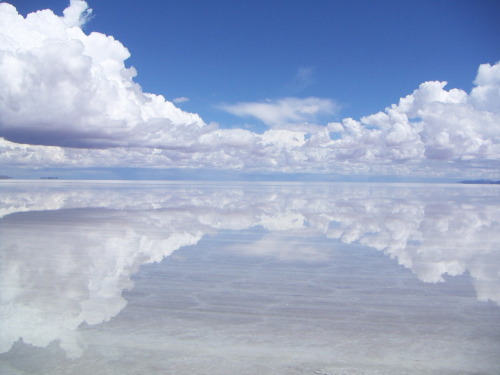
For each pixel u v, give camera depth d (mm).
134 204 20641
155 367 3111
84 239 9328
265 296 5090
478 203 23203
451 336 3770
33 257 7277
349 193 36188
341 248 8570
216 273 6312
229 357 3295
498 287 5551
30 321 4121
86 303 4730
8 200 23453
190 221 13141
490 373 3041
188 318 4242
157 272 6340
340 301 4891
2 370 3064
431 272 6426
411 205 21047
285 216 14984
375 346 3533
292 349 3461
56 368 3096
